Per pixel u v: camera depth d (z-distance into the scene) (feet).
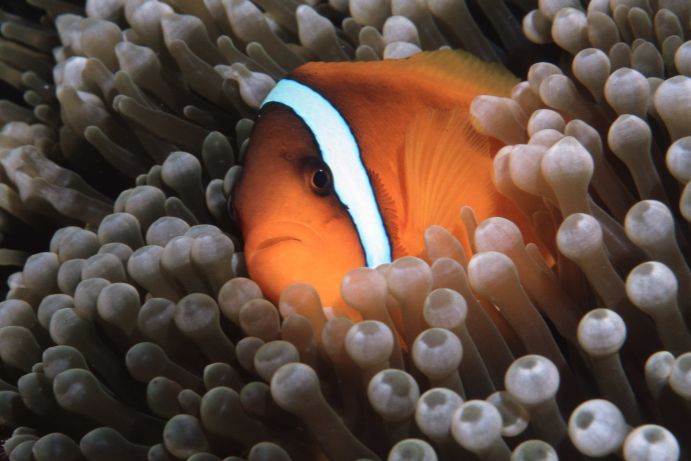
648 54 1.22
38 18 1.99
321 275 1.13
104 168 1.48
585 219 1.06
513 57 1.43
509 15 1.44
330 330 1.08
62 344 1.20
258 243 1.13
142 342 1.19
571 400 1.10
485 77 1.22
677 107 1.11
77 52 1.54
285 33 1.51
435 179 1.15
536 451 0.99
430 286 1.09
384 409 1.03
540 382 1.00
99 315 1.20
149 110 1.36
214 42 1.49
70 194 1.39
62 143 1.46
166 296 1.21
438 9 1.41
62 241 1.29
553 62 1.40
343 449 1.08
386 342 1.05
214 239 1.16
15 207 1.44
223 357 1.16
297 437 1.12
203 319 1.14
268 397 1.10
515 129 1.18
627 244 1.12
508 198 1.16
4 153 1.44
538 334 1.10
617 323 1.02
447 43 1.46
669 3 1.27
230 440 1.12
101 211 1.40
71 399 1.16
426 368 1.03
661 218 1.05
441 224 1.16
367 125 1.15
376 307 1.09
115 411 1.18
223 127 1.41
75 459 1.18
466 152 1.17
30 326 1.28
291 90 1.15
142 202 1.29
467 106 1.20
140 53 1.40
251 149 1.15
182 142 1.38
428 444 1.02
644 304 1.04
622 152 1.12
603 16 1.26
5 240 1.51
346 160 1.13
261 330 1.12
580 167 1.08
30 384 1.21
